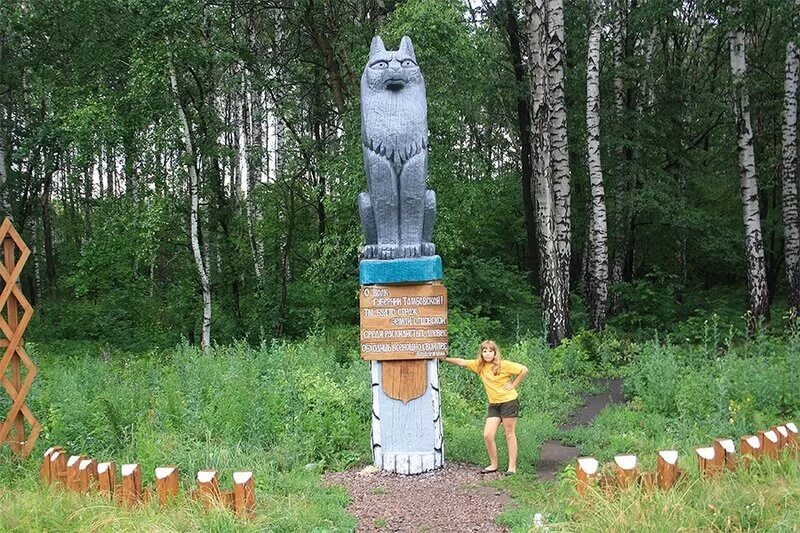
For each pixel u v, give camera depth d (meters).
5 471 5.73
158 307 16.56
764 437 5.24
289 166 16.31
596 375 10.76
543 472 6.39
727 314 16.16
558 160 12.90
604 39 18.44
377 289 6.59
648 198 16.16
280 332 15.42
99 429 6.44
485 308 15.70
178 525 4.37
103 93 12.94
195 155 14.09
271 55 17.67
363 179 12.87
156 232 13.94
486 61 16.36
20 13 13.55
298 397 7.43
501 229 22.23
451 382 9.15
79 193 23.56
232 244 16.12
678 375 8.64
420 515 5.25
